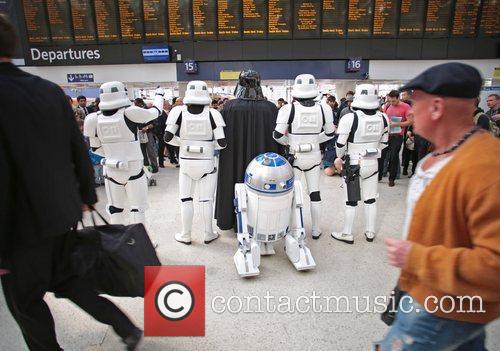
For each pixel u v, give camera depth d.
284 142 3.12
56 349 1.55
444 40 6.82
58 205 1.29
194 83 2.88
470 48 6.82
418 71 7.05
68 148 1.39
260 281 2.47
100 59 7.18
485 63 6.89
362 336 1.89
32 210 1.24
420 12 6.70
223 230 3.42
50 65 7.21
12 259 1.29
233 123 3.09
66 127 1.38
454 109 0.90
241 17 6.86
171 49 7.09
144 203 2.88
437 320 0.95
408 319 1.03
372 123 2.98
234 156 3.15
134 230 1.62
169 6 6.86
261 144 3.14
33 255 1.30
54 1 6.86
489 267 0.74
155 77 7.33
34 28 6.99
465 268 0.77
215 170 3.13
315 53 6.99
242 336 1.89
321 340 1.86
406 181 5.39
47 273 1.36
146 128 5.68
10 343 1.87
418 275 0.88
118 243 1.54
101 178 5.26
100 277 1.54
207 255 2.90
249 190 2.57
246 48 7.03
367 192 3.15
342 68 7.11
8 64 1.22
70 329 1.95
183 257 2.86
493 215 0.75
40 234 1.25
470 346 1.08
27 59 7.16
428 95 0.93
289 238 2.66
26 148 1.19
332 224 3.61
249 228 2.65
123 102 2.60
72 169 1.42
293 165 3.12
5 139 1.16
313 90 2.99
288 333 1.92
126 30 7.01
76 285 1.48
